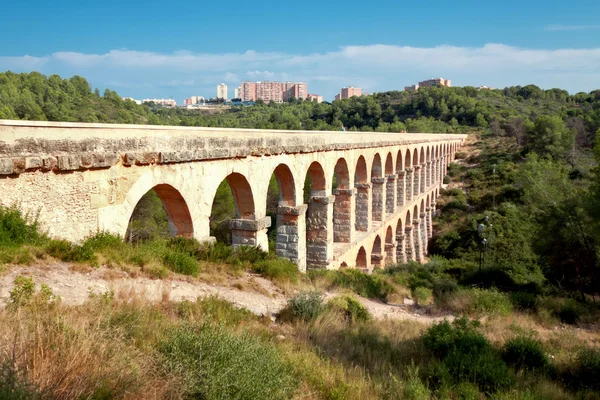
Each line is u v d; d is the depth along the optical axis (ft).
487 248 155.12
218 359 24.44
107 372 20.34
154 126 47.34
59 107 219.41
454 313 66.49
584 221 94.48
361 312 55.31
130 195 45.06
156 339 27.81
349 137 103.09
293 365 31.35
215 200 137.18
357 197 119.44
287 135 73.77
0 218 35.35
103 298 32.12
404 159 155.74
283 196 79.56
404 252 158.20
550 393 36.78
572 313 70.44
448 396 33.17
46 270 36.70
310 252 92.84
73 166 38.88
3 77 251.39
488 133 381.81
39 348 20.66
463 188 258.78
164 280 45.57
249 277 58.34
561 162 240.53
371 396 30.63
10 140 34.63
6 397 15.78
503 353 45.21
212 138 55.36
